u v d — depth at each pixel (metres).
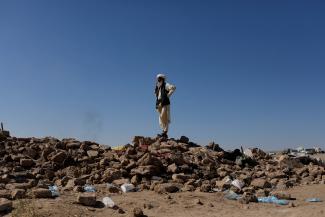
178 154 16.97
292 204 11.59
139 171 14.24
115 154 16.55
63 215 9.29
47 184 12.75
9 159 15.02
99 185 12.86
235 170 17.19
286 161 19.39
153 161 14.93
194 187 13.33
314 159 21.47
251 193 13.05
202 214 10.44
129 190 12.48
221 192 12.95
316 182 16.27
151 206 10.79
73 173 14.20
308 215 10.16
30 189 11.66
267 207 11.48
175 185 13.14
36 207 9.52
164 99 19.50
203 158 17.27
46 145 16.61
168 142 18.86
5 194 10.36
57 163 14.92
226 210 10.93
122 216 9.80
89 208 10.10
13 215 8.98
